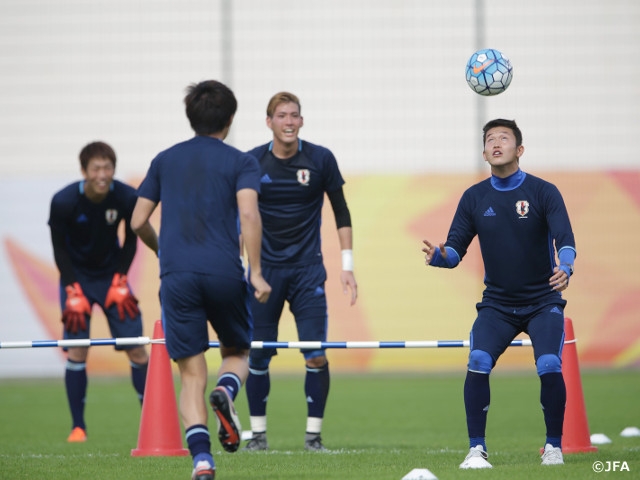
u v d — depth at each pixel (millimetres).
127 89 72125
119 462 25000
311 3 71500
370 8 71312
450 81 70875
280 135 29969
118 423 41094
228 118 20766
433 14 71062
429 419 41812
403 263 64125
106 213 33531
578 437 27203
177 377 60594
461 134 70812
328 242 64125
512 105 70750
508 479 19859
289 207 30344
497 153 23453
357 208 64562
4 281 63281
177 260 19656
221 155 20141
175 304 19734
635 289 63562
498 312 23719
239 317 20203
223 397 19016
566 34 70688
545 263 23531
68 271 33500
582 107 70688
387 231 64438
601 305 63469
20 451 29922
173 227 19891
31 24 72062
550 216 23109
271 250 30453
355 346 27703
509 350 66688
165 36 72062
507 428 37938
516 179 23781
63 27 72062
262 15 71688
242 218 19516
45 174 68500
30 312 63125
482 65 26797
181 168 20141
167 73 72125
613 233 63938
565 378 27547
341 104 71188
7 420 42750
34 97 72062
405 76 71062
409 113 70938
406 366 63625
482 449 23203
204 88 20734
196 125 20641
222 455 26781
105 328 63000
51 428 39500
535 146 70750
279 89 71500
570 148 70750
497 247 23578
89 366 62938
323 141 71188
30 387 59250
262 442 30562
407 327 63812
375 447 30641
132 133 72125
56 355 63375
